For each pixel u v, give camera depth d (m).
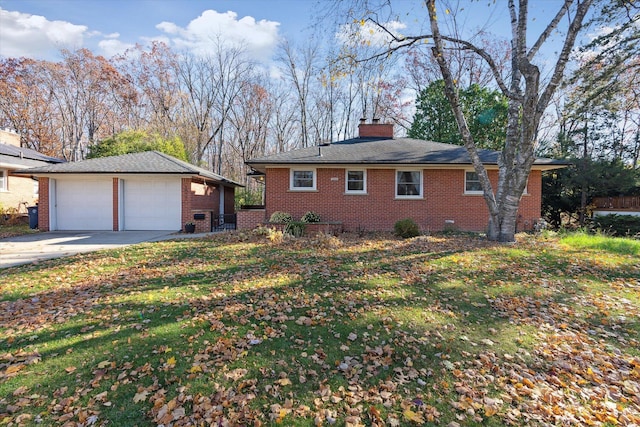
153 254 8.61
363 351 3.61
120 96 32.00
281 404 2.77
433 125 22.05
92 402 2.76
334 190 13.66
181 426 2.50
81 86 31.84
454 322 4.36
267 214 13.66
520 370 3.32
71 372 3.16
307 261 7.50
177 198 14.59
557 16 8.75
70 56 31.03
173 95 31.36
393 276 6.24
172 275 6.44
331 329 4.08
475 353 3.61
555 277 6.26
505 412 2.72
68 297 5.25
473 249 8.69
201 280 6.08
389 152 14.11
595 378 3.22
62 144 32.31
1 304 4.97
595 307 4.91
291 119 31.80
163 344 3.66
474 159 10.18
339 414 2.67
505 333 4.08
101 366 3.25
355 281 5.93
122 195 14.61
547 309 4.83
